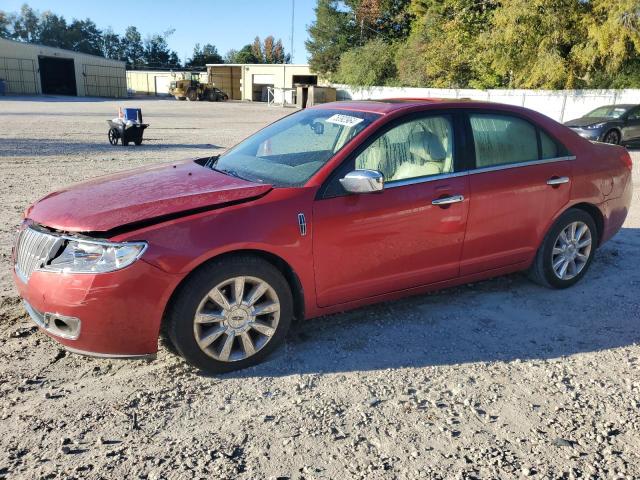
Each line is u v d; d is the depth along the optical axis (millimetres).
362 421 2947
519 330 4082
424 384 3330
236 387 3252
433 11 42625
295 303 3660
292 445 2738
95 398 3094
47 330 3170
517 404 3143
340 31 56688
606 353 3764
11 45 54625
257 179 3797
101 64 61562
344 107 4312
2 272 4980
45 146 14805
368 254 3699
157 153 14008
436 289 4199
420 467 2605
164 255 3031
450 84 39531
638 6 25219
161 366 3465
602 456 2715
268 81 66438
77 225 3084
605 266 5516
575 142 4785
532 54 29984
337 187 3562
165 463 2578
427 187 3879
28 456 2596
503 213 4270
